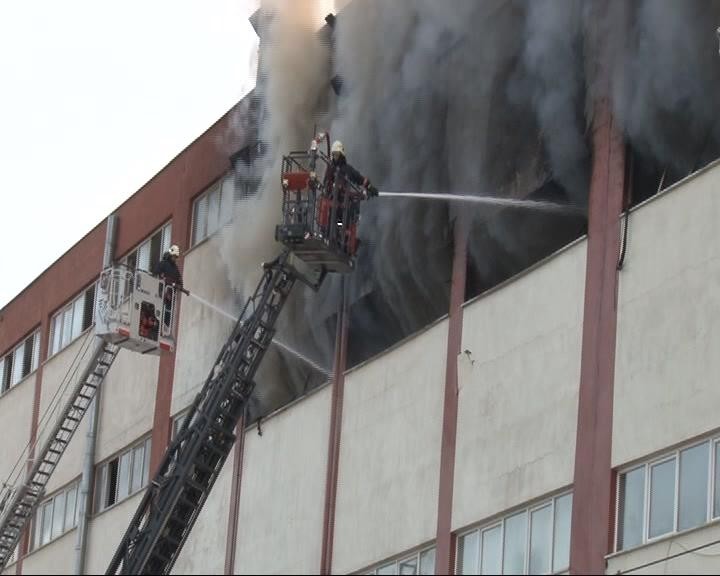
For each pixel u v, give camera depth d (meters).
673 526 28.47
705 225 29.34
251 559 39.25
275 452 39.66
